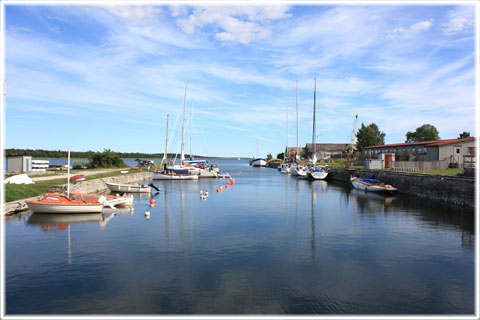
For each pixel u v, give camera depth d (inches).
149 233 756.6
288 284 472.4
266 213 1019.9
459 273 518.3
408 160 2113.7
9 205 945.5
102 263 552.7
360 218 936.9
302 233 762.2
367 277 500.4
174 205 1181.1
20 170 2054.6
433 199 1298.0
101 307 400.8
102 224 850.8
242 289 454.6
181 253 607.5
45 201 949.2
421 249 639.8
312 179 2564.0
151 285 465.1
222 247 647.1
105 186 1724.9
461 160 1852.9
